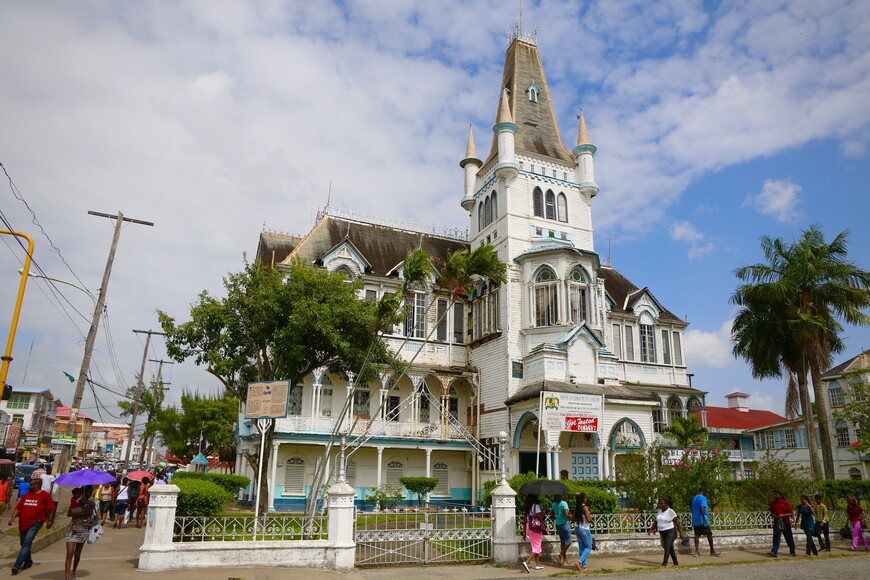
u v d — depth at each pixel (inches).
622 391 1283.2
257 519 616.1
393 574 573.6
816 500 932.0
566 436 1320.1
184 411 2263.8
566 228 1565.0
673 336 1772.9
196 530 588.7
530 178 1553.9
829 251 1307.8
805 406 1246.3
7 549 604.4
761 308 1311.5
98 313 1032.8
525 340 1400.1
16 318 652.7
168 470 1364.4
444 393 1445.6
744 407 2753.4
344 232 1599.4
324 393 1391.5
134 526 937.5
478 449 1374.3
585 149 1620.3
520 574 590.6
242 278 888.3
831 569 645.3
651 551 736.3
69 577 481.7
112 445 5027.1
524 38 1788.9
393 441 1330.0
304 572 556.4
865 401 1339.8
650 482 825.5
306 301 842.2
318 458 1322.6
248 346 901.2
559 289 1386.6
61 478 539.8
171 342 853.8
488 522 949.2
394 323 914.1
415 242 1686.8
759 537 821.2
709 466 832.3
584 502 643.5
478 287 1533.0
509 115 1546.5
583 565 624.1
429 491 1264.8
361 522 938.1
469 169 1740.9
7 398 636.1
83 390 984.9
